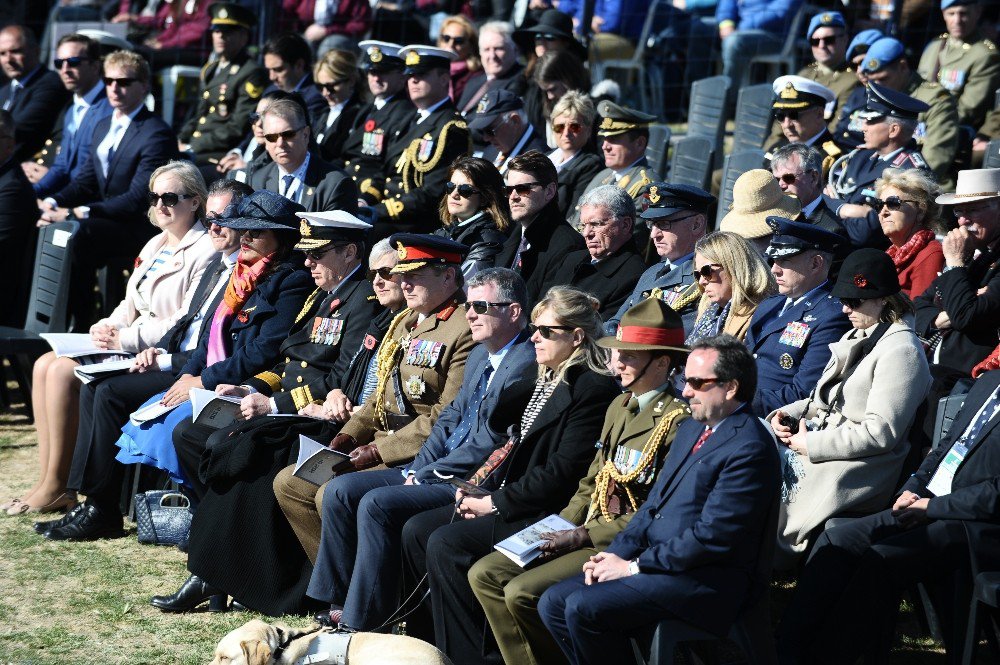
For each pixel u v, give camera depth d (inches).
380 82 1347.2
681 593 635.5
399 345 896.9
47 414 1070.4
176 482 1025.5
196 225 1134.4
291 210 1029.8
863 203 1090.1
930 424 873.5
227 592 868.6
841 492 746.2
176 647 813.2
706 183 1311.5
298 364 976.9
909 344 750.5
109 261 1387.8
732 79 1584.6
